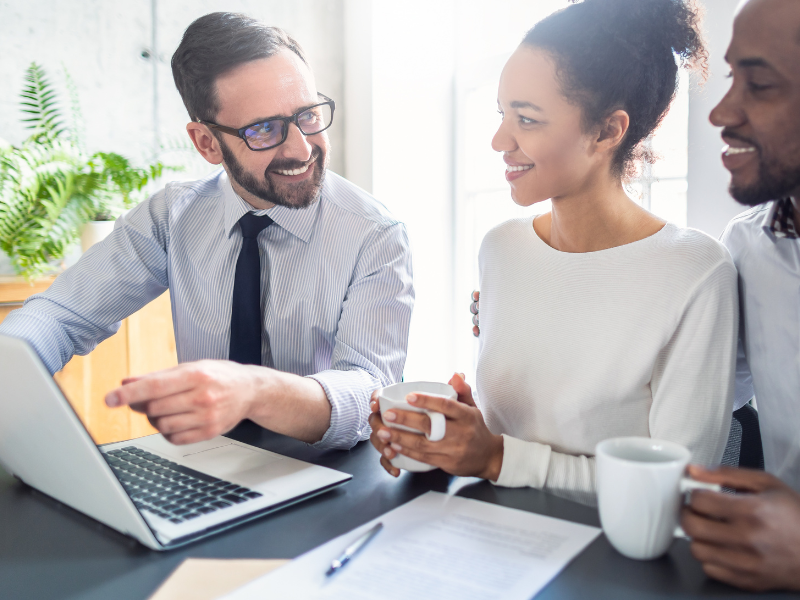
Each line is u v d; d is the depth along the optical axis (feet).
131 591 1.57
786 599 1.51
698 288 2.51
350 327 3.63
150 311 6.93
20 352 1.63
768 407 2.75
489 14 9.08
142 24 7.97
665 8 2.53
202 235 4.12
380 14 9.09
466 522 1.90
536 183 2.69
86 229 6.69
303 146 3.56
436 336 9.93
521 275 3.07
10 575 1.66
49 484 2.08
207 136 3.84
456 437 2.20
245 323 3.85
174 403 2.05
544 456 2.29
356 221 3.92
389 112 9.26
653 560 1.68
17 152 6.31
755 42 2.10
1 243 6.25
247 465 2.39
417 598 1.49
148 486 2.17
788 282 2.56
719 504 1.59
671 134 5.98
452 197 9.95
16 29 7.14
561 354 2.85
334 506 2.07
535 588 1.53
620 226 2.80
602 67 2.45
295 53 3.70
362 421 2.82
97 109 7.72
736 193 2.29
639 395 2.71
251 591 1.52
